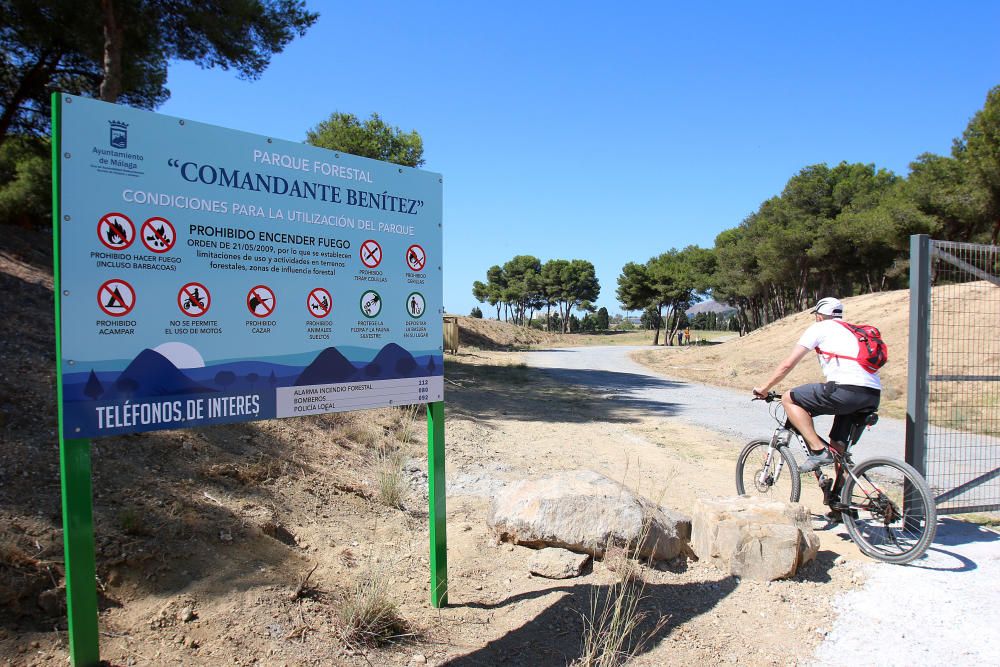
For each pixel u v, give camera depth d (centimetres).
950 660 304
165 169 255
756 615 346
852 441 465
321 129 2380
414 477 595
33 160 1848
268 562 350
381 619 306
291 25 1266
